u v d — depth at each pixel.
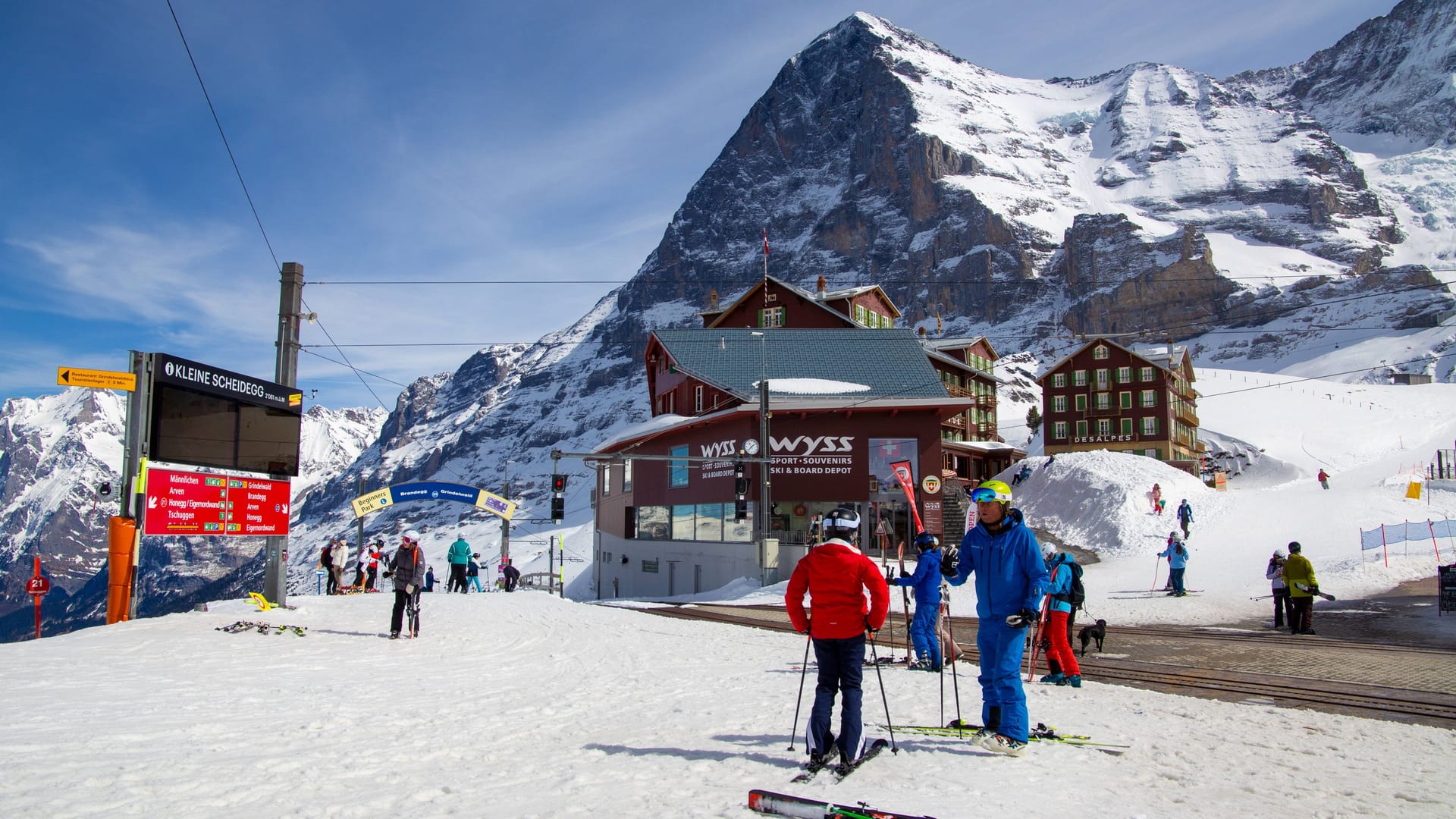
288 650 13.76
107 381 17.95
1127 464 51.47
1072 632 17.95
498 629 18.09
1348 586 26.88
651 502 50.75
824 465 42.47
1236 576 30.58
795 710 8.98
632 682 11.15
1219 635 18.00
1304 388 119.50
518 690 10.54
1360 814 5.46
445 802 5.41
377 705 9.09
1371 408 104.50
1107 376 88.12
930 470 42.44
